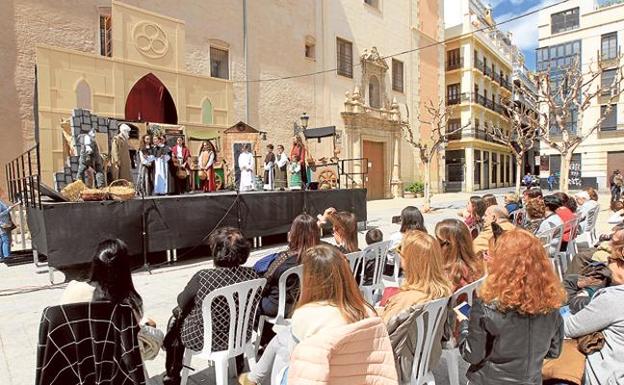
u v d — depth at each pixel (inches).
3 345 163.6
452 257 128.2
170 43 519.2
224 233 119.4
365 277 175.5
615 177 677.3
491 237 162.2
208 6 608.1
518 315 80.4
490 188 1579.7
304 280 77.7
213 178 491.5
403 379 93.7
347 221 164.7
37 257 300.8
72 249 251.0
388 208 727.7
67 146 416.5
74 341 80.5
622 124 1225.4
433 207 740.7
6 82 426.6
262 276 139.9
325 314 72.8
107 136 402.9
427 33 1103.0
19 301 219.5
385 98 944.3
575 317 92.7
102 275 88.7
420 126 1071.6
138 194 353.7
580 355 102.9
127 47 478.0
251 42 670.5
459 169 1395.2
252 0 673.0
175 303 216.5
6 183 425.4
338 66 834.8
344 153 837.8
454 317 114.0
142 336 98.4
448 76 1396.4
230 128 560.7
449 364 115.5
